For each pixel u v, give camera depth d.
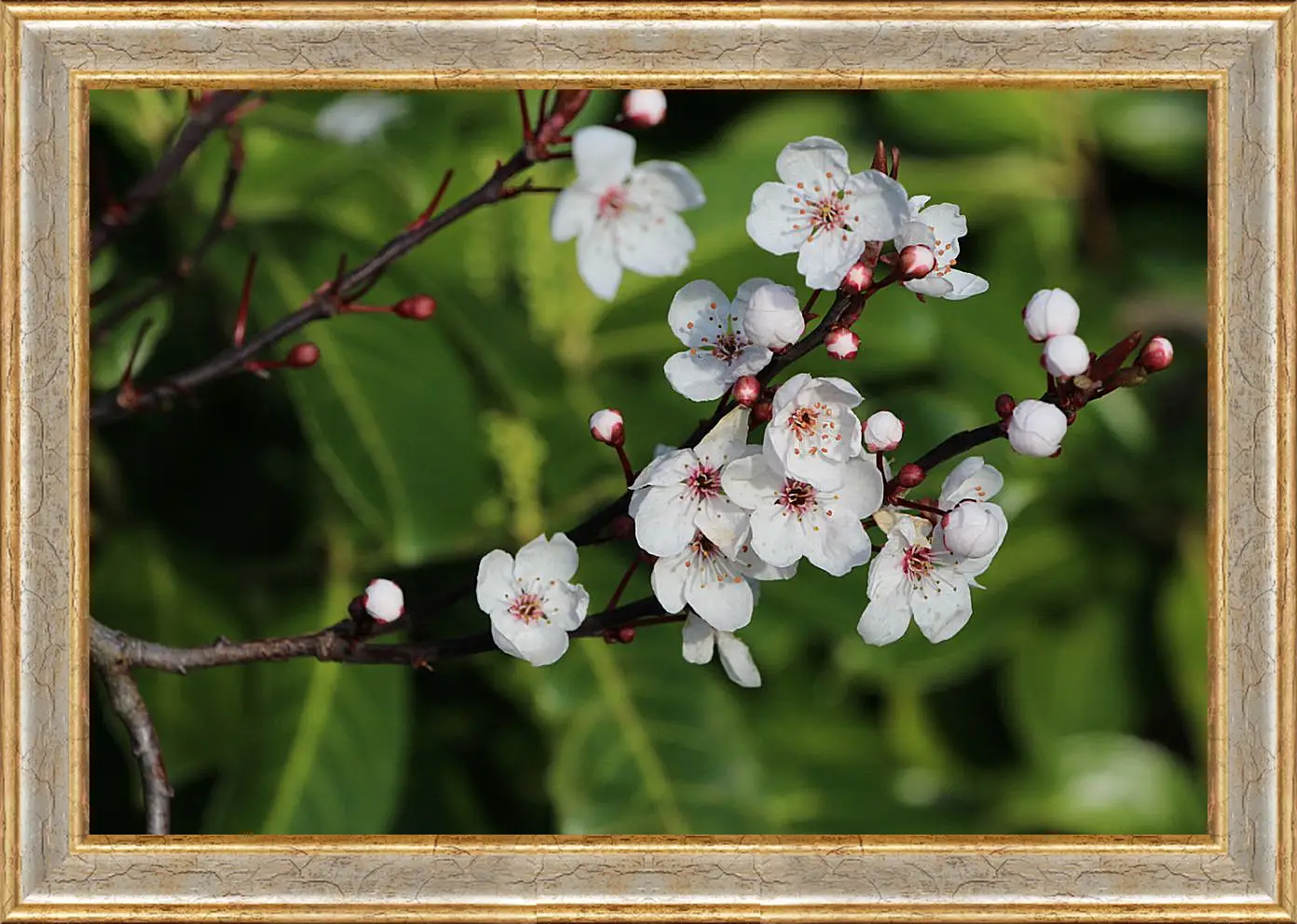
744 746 0.77
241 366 0.72
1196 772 0.78
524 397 0.77
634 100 0.67
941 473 0.78
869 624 0.66
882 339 0.78
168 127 0.77
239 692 0.77
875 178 0.66
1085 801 0.78
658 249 0.67
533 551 0.68
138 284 0.77
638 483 0.66
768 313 0.65
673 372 0.66
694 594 0.66
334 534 0.78
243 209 0.77
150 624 0.77
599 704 0.76
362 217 0.78
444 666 0.78
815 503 0.66
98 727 0.77
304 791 0.75
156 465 0.78
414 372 0.76
